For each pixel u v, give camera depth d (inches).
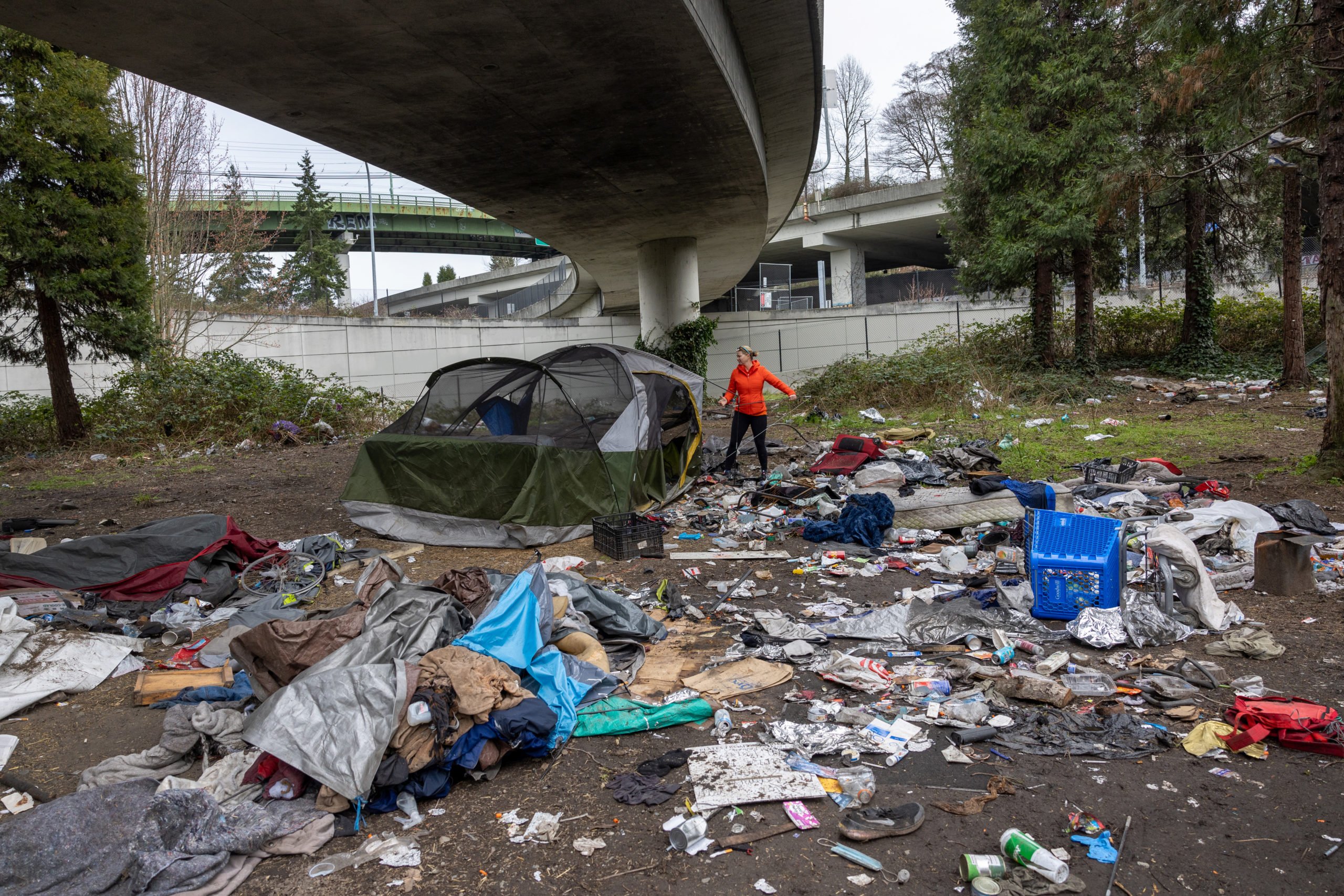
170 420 661.3
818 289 1857.8
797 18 484.7
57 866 119.5
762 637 207.5
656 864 121.6
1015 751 149.1
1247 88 404.2
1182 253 824.3
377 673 147.9
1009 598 221.0
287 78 411.2
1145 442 467.8
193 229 998.4
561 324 1283.2
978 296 901.2
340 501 380.2
